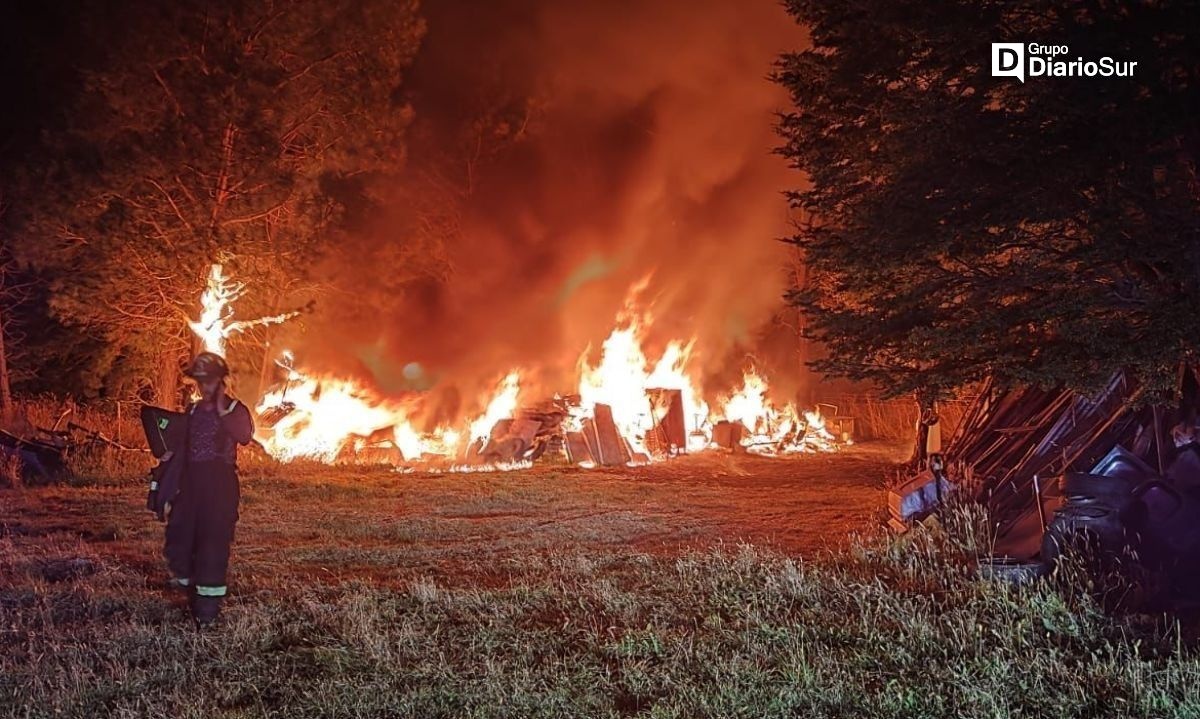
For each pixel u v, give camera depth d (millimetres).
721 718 5492
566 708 5660
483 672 6188
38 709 5613
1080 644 6570
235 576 8656
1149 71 7152
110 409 19766
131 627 6973
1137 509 7742
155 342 19234
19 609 7594
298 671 6309
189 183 18438
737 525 11398
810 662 6312
